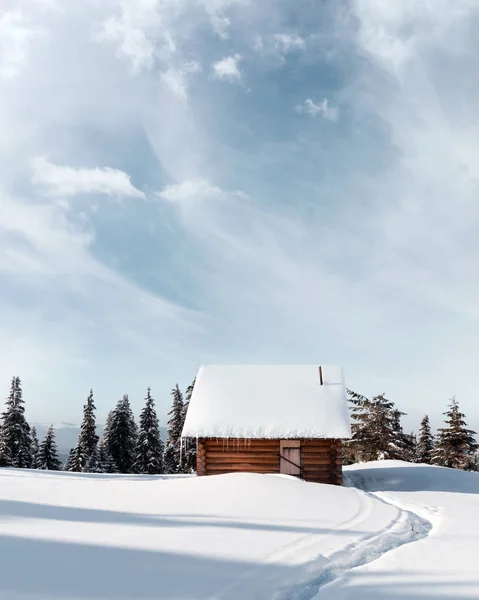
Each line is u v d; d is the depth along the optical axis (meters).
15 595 5.01
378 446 37.88
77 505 11.27
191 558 6.69
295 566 6.61
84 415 50.75
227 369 26.48
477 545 8.60
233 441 20.91
